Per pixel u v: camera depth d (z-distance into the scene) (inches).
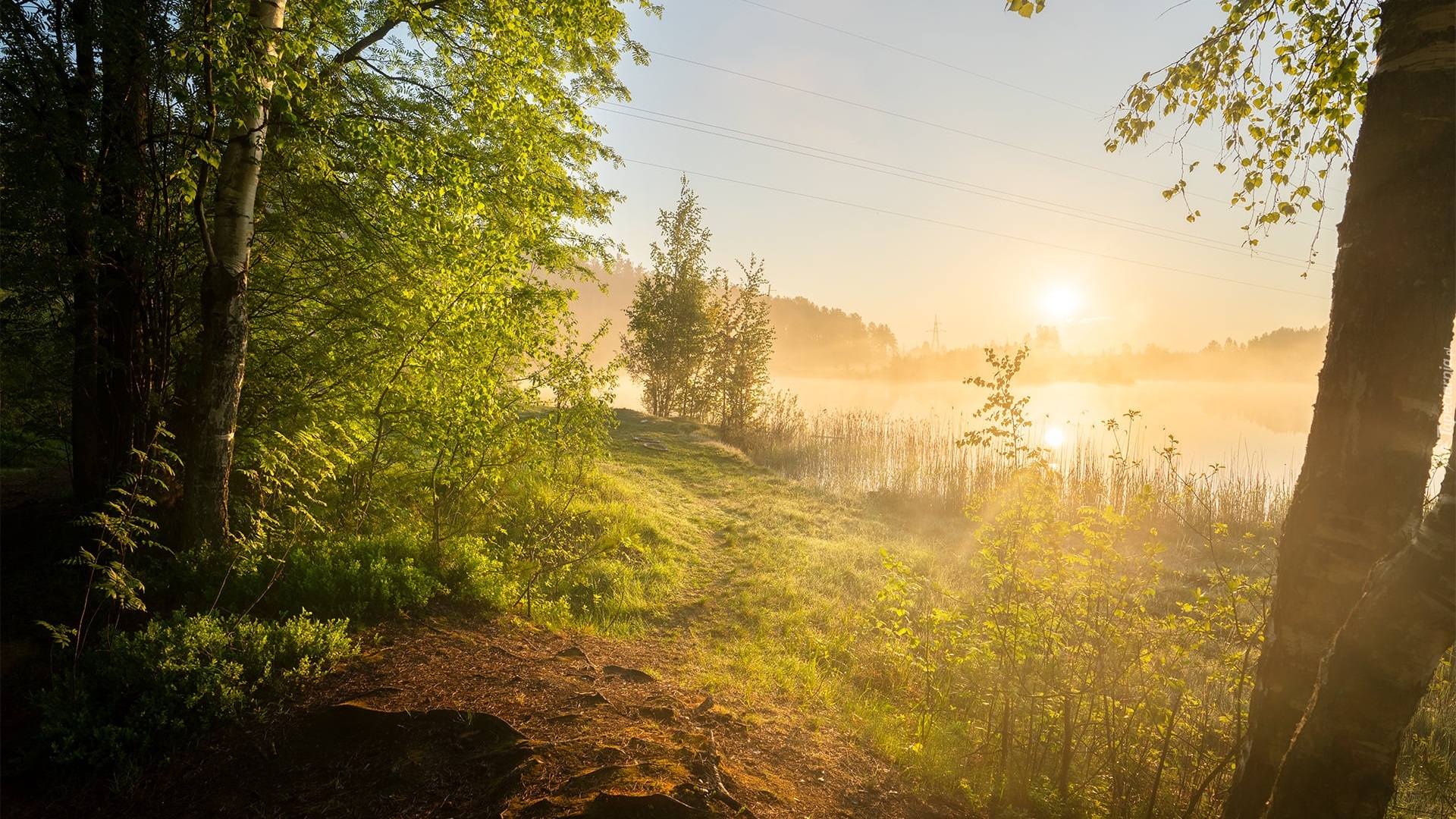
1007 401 202.4
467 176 298.7
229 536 229.0
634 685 198.5
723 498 596.1
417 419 281.9
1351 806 93.2
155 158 245.6
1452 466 88.0
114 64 232.8
